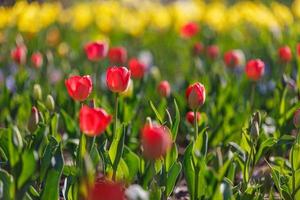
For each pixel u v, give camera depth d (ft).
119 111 26.32
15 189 15.71
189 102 20.58
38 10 56.65
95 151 18.80
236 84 32.42
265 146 20.84
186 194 23.50
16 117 29.78
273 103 30.78
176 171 18.72
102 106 26.25
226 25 60.44
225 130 26.61
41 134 20.11
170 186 18.80
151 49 56.13
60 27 60.34
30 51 42.83
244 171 20.30
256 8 61.72
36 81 33.78
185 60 50.52
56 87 34.65
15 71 41.16
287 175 20.24
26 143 20.43
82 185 14.52
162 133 14.17
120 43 56.54
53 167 16.96
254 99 32.45
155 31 61.62
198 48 41.01
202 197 17.33
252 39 56.80
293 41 44.14
